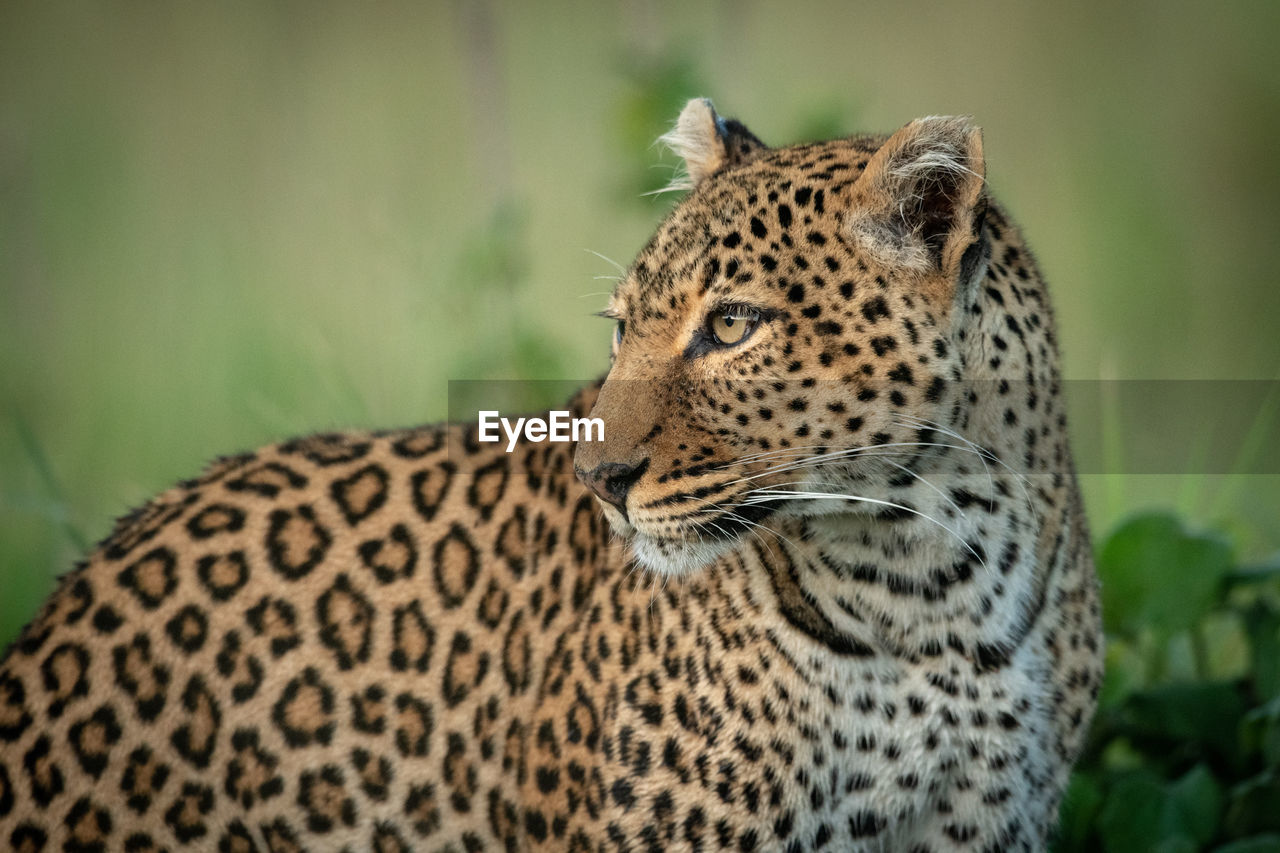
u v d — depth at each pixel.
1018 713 10.25
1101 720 13.39
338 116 29.36
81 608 11.25
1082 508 11.03
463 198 24.77
